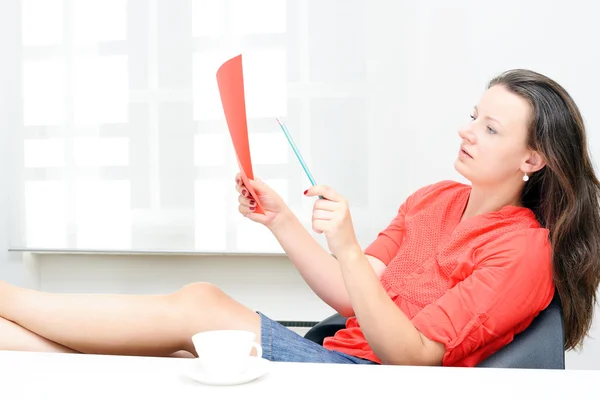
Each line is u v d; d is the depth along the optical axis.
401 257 1.41
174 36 2.39
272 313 2.49
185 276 2.52
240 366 0.72
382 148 2.29
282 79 2.34
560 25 2.19
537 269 1.21
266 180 2.36
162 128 2.41
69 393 0.67
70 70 2.45
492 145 1.30
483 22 2.23
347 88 2.30
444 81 2.25
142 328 1.07
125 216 2.45
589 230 1.28
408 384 0.72
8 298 1.08
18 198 2.51
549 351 1.15
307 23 2.31
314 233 2.33
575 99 2.20
